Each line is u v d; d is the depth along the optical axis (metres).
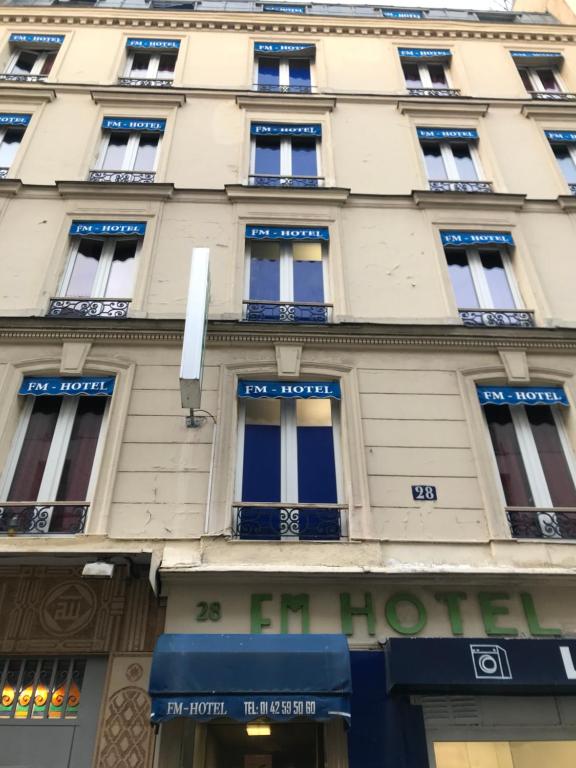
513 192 10.48
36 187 9.76
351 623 6.10
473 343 8.32
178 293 8.73
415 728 5.65
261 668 5.33
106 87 11.50
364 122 11.44
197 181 10.26
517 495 7.39
